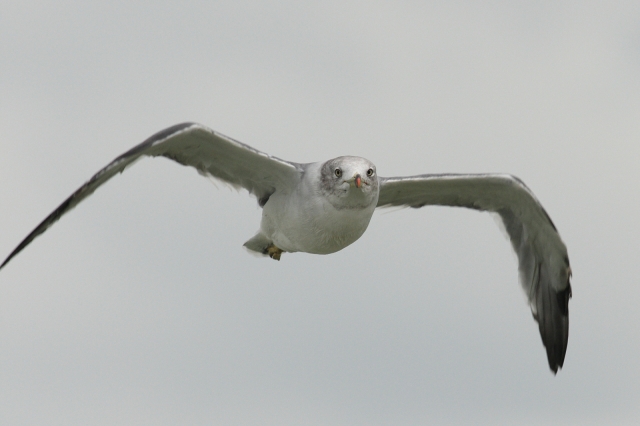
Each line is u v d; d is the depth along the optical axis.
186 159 14.35
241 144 14.03
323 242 14.72
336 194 14.13
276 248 15.88
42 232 12.38
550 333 17.00
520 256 16.48
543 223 15.93
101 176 12.59
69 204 12.46
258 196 15.18
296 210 14.59
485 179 15.36
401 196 16.12
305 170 14.67
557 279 16.64
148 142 12.87
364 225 14.61
